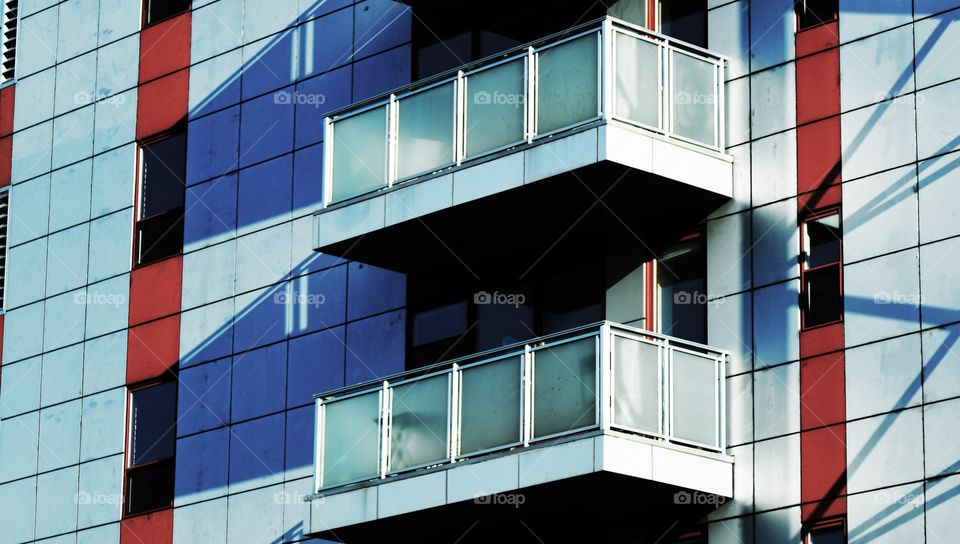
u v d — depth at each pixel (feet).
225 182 152.46
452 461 120.37
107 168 160.76
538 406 116.98
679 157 121.19
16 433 159.53
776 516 116.16
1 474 159.22
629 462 113.50
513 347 120.98
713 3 127.54
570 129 120.26
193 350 150.51
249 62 153.79
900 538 111.04
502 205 124.77
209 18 157.79
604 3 133.69
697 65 123.95
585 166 118.73
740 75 124.77
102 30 165.27
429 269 137.49
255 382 145.89
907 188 115.55
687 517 120.37
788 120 121.80
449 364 133.69
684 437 116.67
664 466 115.14
